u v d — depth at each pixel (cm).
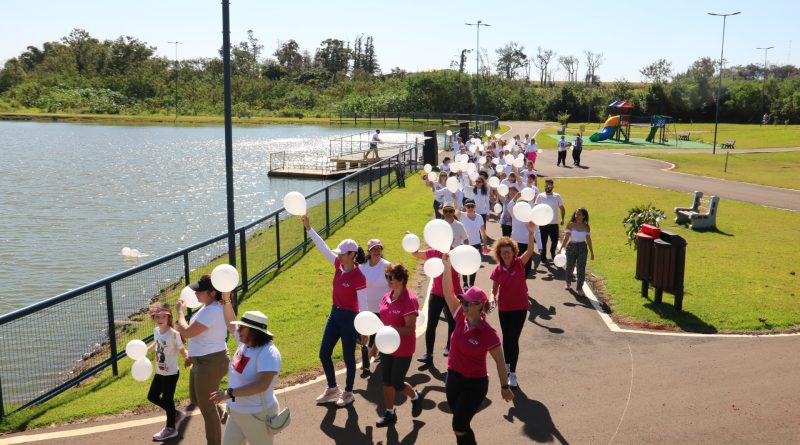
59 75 12619
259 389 530
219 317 623
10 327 1195
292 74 15238
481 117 9169
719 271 1430
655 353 932
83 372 909
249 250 1506
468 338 588
